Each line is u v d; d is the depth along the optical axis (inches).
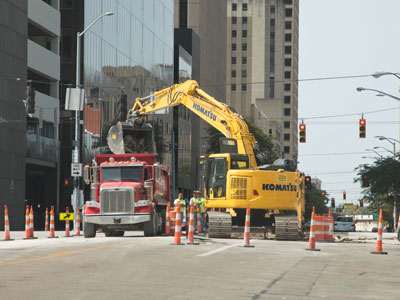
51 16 3144.7
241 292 556.7
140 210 1477.6
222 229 1432.1
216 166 1483.8
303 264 832.9
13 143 2711.6
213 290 563.8
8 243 1179.9
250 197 1440.7
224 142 1533.0
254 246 1120.2
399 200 4047.7
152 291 544.7
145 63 4411.9
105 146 3587.6
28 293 518.3
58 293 520.4
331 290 591.2
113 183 1494.8
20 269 690.2
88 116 3341.5
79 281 597.3
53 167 3189.0
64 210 3221.0
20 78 2773.1
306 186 1625.2
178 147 5364.2
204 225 1700.3
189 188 5777.6
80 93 2162.9
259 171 1443.2
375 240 1763.0
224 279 644.1
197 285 592.4
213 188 1477.6
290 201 1451.8
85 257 834.2
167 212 1665.8
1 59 2628.0
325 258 941.2
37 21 2999.5
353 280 675.4
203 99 1710.1
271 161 4849.9
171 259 831.1
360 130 2472.9
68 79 3316.9
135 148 1856.5
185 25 6540.4
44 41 3260.3
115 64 3786.9
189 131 5787.4
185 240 1254.9
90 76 3383.4
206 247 1069.1
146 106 1863.9
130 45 4079.7
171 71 5191.9
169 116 4933.6
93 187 1535.4
